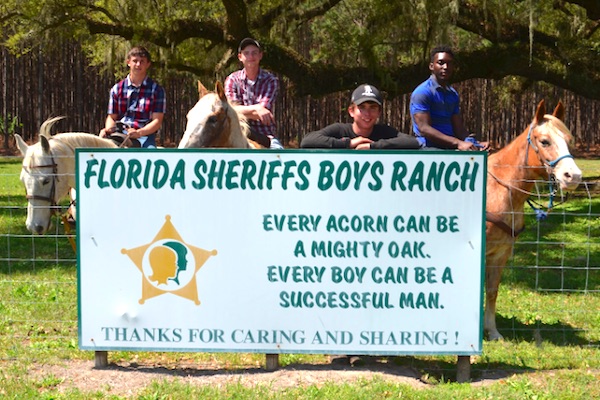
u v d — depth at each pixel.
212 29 18.28
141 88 9.16
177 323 6.01
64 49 36.25
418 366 6.57
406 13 17.02
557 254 12.36
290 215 5.91
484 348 7.12
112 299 6.02
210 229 5.94
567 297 9.55
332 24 19.41
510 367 6.52
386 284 5.93
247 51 8.46
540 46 19.81
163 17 17.78
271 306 5.97
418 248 5.91
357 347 5.96
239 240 5.94
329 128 6.91
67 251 12.05
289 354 6.74
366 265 5.91
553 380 6.00
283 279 5.95
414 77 18.69
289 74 18.64
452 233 5.90
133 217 5.96
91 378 5.97
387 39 18.67
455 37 24.27
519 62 19.28
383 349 5.96
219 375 6.05
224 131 7.16
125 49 19.80
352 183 5.87
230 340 6.00
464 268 5.91
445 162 5.84
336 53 19.12
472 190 5.87
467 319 5.93
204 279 5.97
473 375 6.25
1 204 17.41
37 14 17.47
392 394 5.54
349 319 5.96
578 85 19.53
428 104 8.00
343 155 5.84
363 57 18.84
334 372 6.12
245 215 5.92
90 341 6.05
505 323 8.23
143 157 5.91
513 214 7.34
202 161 5.89
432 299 5.93
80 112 36.59
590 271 11.13
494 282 7.70
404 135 6.88
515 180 7.45
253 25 18.47
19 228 14.35
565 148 7.14
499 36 18.98
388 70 18.61
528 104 35.88
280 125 35.66
